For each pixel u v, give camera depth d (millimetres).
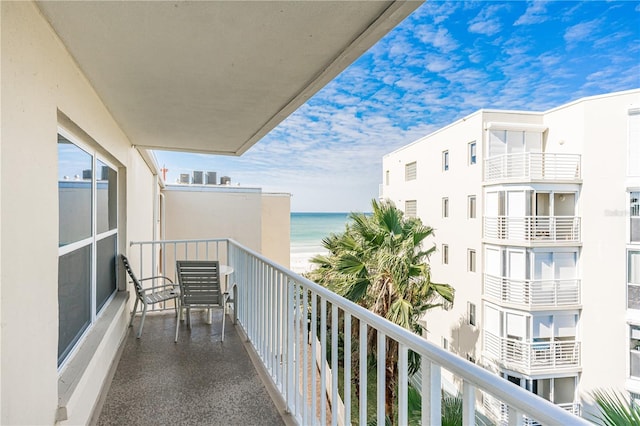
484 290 9875
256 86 2582
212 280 3869
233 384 2803
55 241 1729
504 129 9758
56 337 1729
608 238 8664
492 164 9641
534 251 8820
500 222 9266
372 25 1746
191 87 2584
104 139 2984
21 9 1398
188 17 1662
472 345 10336
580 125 8820
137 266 5074
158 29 1771
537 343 8898
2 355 1209
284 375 2559
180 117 3361
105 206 3395
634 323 8492
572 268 8961
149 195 6902
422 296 7254
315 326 2055
